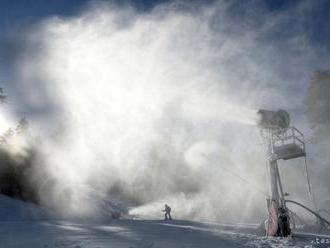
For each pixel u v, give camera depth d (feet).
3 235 42.01
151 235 46.47
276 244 40.37
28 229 50.88
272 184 54.75
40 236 41.29
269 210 50.34
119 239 40.22
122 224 68.59
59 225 61.05
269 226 49.24
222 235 48.52
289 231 48.19
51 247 32.19
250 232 55.36
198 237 45.29
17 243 34.73
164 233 49.83
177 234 48.98
